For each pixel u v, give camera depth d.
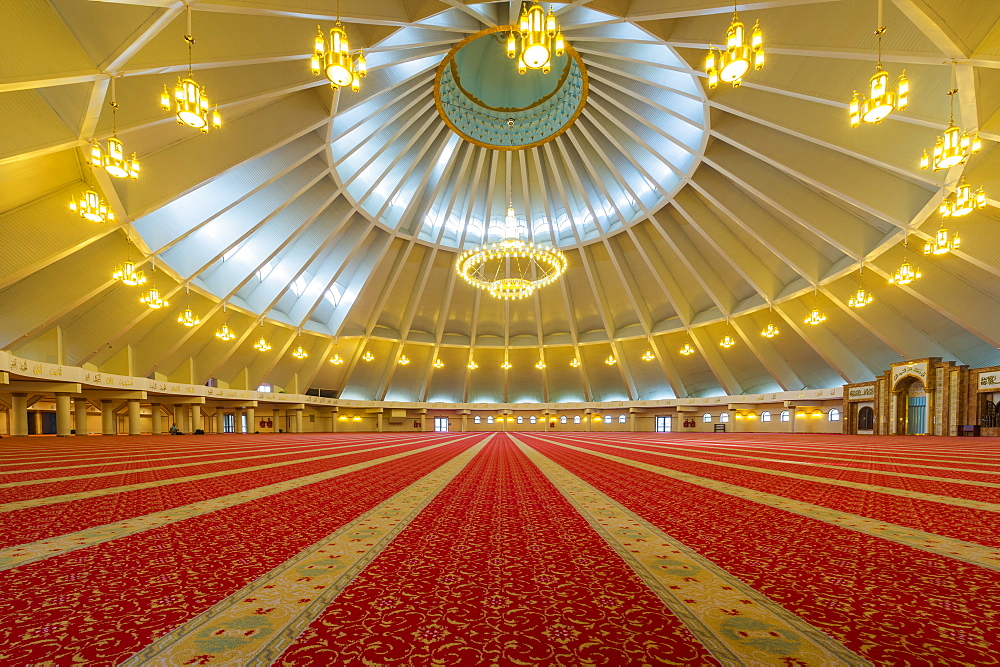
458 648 1.40
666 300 25.52
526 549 2.41
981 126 9.28
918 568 2.10
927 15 7.66
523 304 28.53
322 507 3.56
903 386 20.45
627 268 24.55
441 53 14.44
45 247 11.09
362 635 1.48
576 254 24.48
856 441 15.09
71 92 8.66
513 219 23.41
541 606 1.70
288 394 26.11
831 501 3.74
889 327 19.44
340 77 5.68
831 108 11.93
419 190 19.55
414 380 31.20
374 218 19.62
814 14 9.43
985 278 15.12
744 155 15.85
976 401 18.05
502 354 30.44
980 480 4.96
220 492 4.27
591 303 27.39
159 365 20.14
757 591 1.84
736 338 25.02
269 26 9.62
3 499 3.89
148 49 8.28
